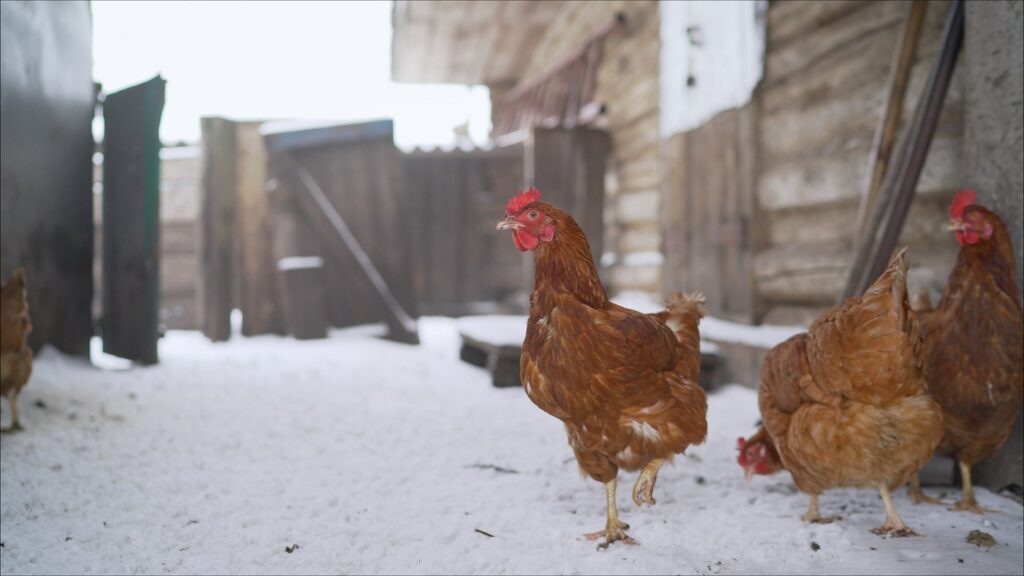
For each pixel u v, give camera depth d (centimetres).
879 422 132
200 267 375
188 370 284
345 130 377
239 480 167
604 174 445
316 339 377
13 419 189
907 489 160
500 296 517
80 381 242
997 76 163
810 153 232
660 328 133
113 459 177
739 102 262
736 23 262
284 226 383
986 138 165
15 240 230
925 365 149
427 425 212
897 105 189
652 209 382
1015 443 163
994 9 163
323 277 382
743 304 263
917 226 192
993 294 146
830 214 226
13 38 226
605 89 444
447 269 511
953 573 126
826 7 222
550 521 147
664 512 151
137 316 288
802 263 234
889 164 190
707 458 184
